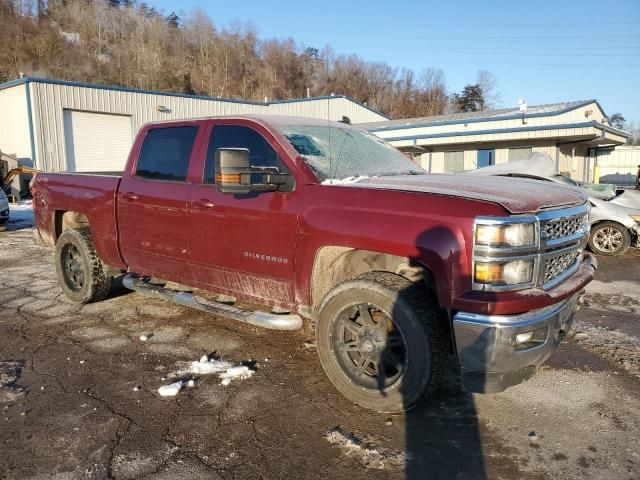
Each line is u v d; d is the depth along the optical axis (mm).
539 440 3209
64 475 2846
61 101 23219
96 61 71438
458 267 3033
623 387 3934
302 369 4203
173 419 3426
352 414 3502
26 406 3584
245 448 3107
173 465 2939
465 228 3031
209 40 85625
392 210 3299
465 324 3006
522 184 3715
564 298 3217
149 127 5023
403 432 3291
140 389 3846
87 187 5496
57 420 3404
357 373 3564
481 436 3250
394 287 3316
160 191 4668
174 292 4785
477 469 2922
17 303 5992
